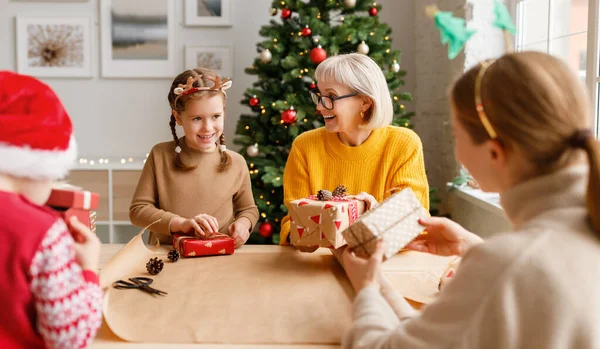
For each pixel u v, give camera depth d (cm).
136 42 385
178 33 387
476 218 294
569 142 70
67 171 85
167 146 184
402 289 119
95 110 391
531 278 66
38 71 386
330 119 173
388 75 312
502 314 66
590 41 215
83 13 385
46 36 384
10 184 80
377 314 86
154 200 182
